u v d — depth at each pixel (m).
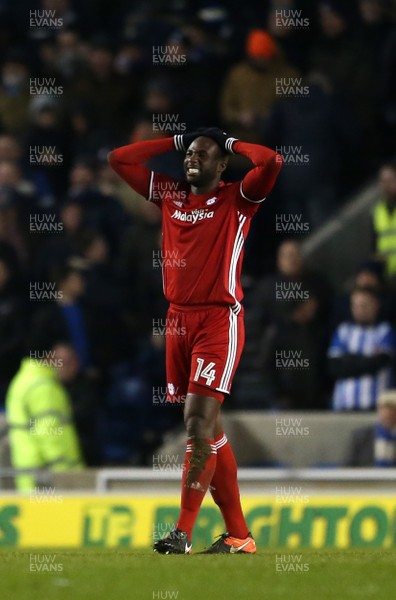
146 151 25.64
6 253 44.78
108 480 36.97
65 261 45.16
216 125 51.28
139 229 45.72
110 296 44.34
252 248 49.56
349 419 40.41
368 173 51.81
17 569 21.70
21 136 51.81
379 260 45.34
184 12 55.03
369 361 40.41
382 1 50.91
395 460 38.66
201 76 51.88
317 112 47.78
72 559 23.09
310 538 34.59
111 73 51.84
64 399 38.91
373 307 40.62
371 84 50.56
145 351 44.31
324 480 36.09
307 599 18.56
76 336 43.50
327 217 49.25
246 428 41.06
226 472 25.23
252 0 55.69
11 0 55.69
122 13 56.22
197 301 24.59
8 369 42.78
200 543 33.94
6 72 52.69
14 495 35.53
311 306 42.16
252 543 25.48
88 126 50.88
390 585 19.91
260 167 24.31
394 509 34.62
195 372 24.42
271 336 42.28
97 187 48.34
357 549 28.94
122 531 35.25
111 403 43.81
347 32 50.72
